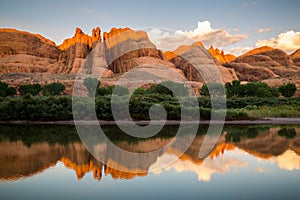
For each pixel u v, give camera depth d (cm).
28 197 625
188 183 716
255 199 607
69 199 609
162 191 661
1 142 1405
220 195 630
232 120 2366
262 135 1606
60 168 881
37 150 1186
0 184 713
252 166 884
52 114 2330
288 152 1102
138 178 766
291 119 2431
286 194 636
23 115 2345
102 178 769
